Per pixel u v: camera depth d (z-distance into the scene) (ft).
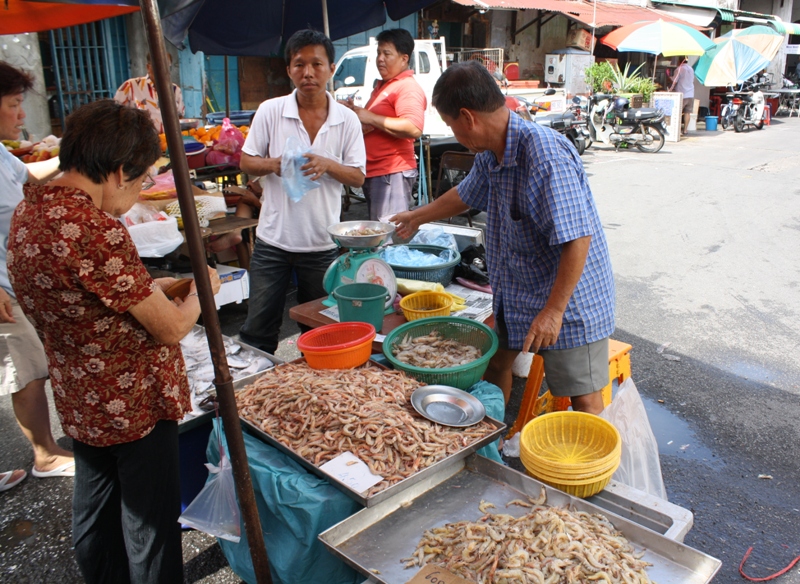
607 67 52.21
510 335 8.86
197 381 8.98
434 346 9.12
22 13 13.93
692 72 52.01
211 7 17.94
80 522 6.52
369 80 28.37
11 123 8.96
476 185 9.06
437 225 13.53
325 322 9.75
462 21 50.75
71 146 5.32
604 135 48.78
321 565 6.59
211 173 16.22
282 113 10.82
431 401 7.80
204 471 8.80
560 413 7.63
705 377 13.37
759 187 31.35
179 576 6.74
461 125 7.60
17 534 8.86
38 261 5.20
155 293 5.63
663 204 28.14
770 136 51.85
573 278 7.47
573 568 5.41
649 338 15.23
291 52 10.46
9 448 10.92
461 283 11.51
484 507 6.59
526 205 7.73
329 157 11.08
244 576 7.47
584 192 7.72
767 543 8.70
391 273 10.06
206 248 15.49
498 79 40.09
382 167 15.97
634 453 8.55
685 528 6.22
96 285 5.25
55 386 6.04
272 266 11.35
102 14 14.39
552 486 6.75
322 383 7.77
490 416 7.87
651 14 64.44
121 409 5.86
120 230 5.35
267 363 9.52
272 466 6.86
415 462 6.68
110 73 27.43
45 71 25.16
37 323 5.68
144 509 6.27
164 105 4.83
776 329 15.69
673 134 49.39
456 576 5.63
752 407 12.22
